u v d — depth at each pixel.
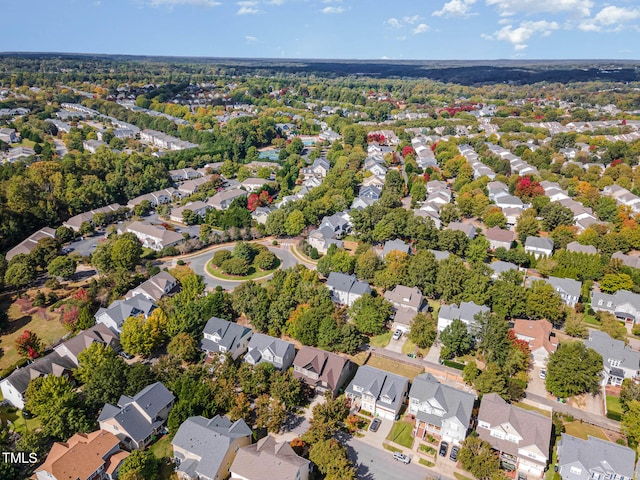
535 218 158.25
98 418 75.31
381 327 100.75
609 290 113.81
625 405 79.56
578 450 67.25
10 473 65.25
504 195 173.25
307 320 96.62
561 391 82.19
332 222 153.62
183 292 110.25
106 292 113.88
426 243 133.88
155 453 71.94
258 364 86.69
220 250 138.62
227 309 106.06
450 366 92.44
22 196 152.25
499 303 104.38
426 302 111.12
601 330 99.75
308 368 86.31
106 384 79.19
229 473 68.06
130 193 187.62
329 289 115.50
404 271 117.19
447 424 73.94
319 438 69.81
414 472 69.25
